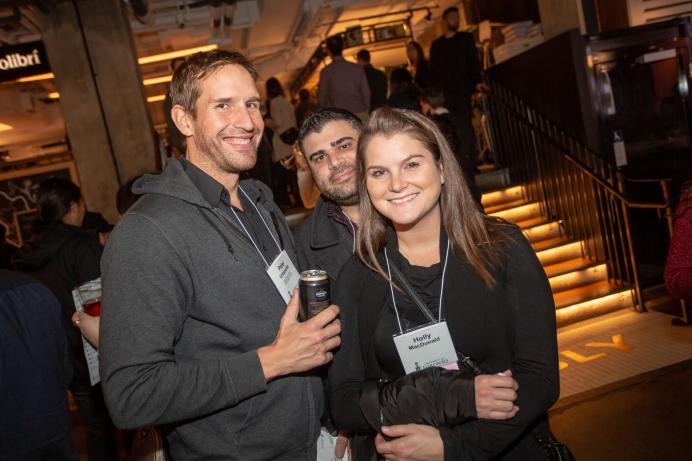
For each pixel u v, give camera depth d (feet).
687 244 5.60
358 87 20.47
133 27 22.79
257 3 27.89
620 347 13.79
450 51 20.25
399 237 5.08
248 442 4.70
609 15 19.77
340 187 6.56
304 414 5.00
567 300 16.56
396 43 35.12
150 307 4.19
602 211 17.51
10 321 4.58
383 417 4.51
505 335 4.64
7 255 13.91
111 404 4.05
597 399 11.36
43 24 16.90
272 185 22.24
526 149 21.47
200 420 4.69
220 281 4.63
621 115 18.31
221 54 5.05
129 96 17.31
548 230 19.79
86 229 9.79
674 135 18.67
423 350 4.66
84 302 5.93
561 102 19.13
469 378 4.36
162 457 6.28
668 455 9.07
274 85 25.02
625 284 17.13
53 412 4.77
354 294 5.28
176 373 4.17
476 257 4.72
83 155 17.24
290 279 5.26
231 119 4.91
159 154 17.71
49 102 32.63
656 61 18.40
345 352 5.16
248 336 4.71
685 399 10.67
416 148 4.66
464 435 4.35
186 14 22.29
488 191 21.80
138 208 4.62
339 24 34.81
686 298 5.67
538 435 4.89
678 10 19.65
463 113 20.16
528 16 25.02
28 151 40.83
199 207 4.82
